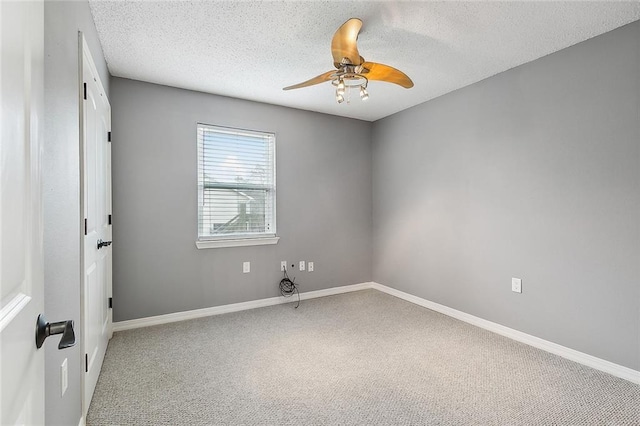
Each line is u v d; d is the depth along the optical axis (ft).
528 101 8.96
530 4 6.41
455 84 10.55
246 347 8.67
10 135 1.91
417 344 8.89
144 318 10.17
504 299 9.55
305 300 13.03
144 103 10.18
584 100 7.82
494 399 6.36
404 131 13.15
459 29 7.34
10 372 1.89
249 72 9.58
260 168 12.35
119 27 7.18
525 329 9.02
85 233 5.67
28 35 2.20
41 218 2.48
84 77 5.69
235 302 11.73
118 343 8.87
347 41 6.52
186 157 10.84
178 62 8.92
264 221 12.45
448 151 11.31
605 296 7.47
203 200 11.30
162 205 10.44
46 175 3.77
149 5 6.42
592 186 7.69
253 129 12.03
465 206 10.72
